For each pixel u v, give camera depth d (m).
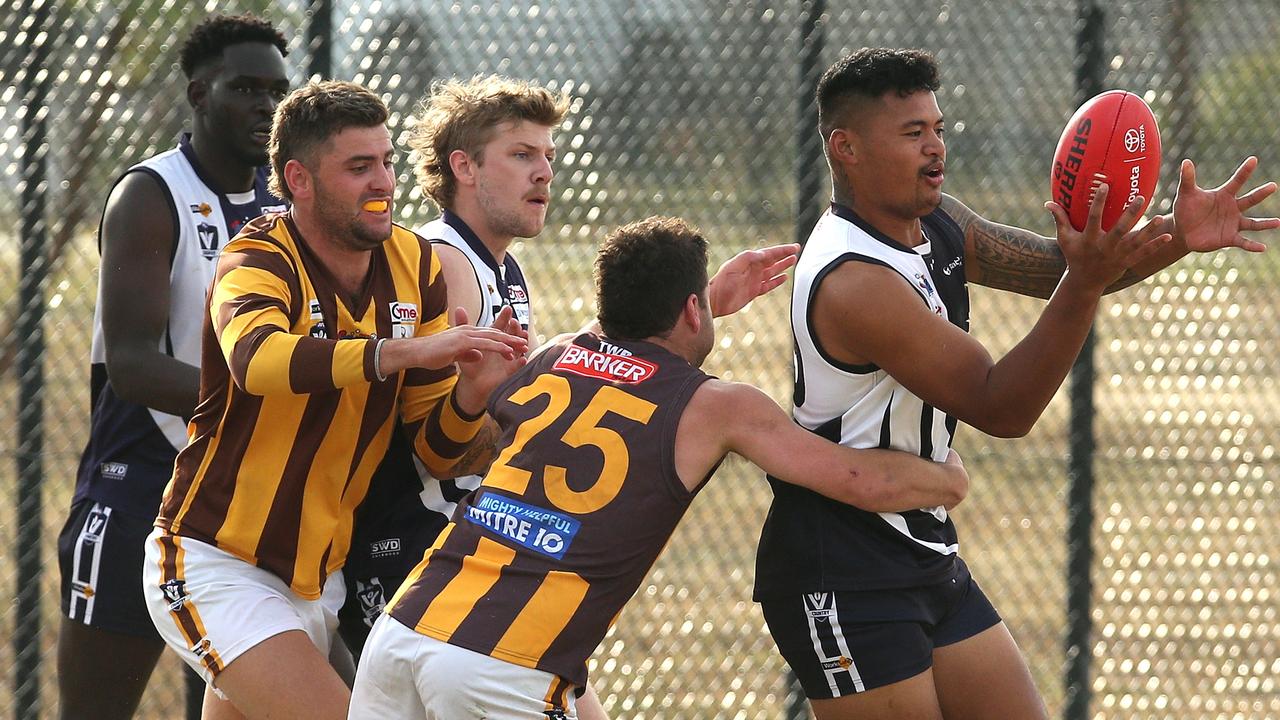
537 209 13.20
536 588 10.34
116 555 14.23
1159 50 17.75
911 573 11.87
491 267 13.25
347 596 13.38
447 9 17.55
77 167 17.78
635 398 10.80
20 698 16.72
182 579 11.88
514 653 10.19
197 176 14.27
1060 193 11.57
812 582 11.93
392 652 10.49
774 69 17.97
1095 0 17.30
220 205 14.32
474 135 13.05
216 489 11.95
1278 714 17.89
